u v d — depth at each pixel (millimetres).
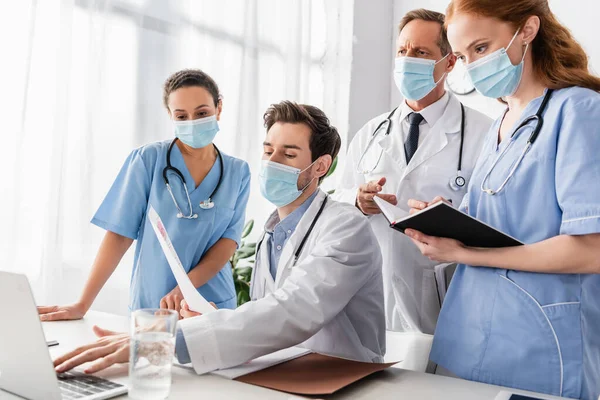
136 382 888
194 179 1908
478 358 1264
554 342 1187
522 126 1301
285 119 1449
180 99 1812
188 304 1301
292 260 1406
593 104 1174
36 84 2033
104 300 2297
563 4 3357
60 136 2053
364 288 1430
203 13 2715
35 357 860
